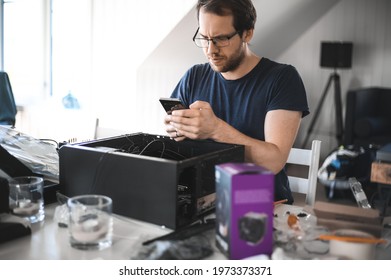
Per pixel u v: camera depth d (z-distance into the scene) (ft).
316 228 2.93
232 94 4.58
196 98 4.83
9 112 9.09
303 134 13.92
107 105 9.12
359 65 13.50
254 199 2.54
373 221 2.88
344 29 13.11
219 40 3.96
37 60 10.23
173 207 2.88
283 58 12.48
